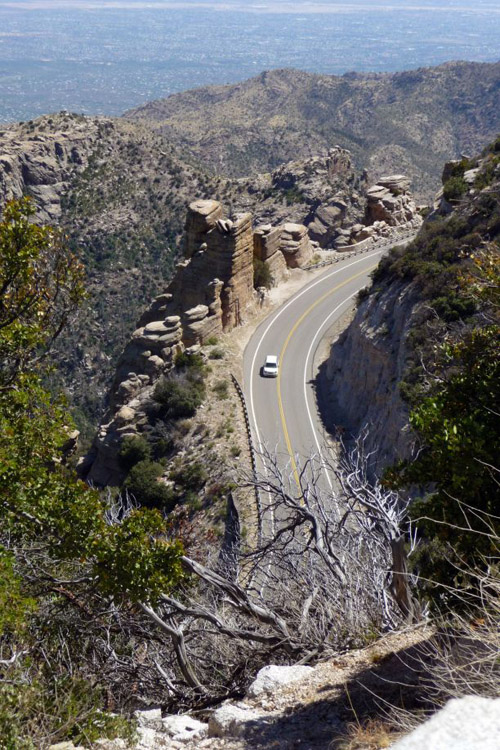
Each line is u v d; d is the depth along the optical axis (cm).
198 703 1165
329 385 6122
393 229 9606
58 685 906
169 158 18188
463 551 964
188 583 1498
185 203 17350
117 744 805
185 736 820
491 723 371
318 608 1217
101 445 5884
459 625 739
